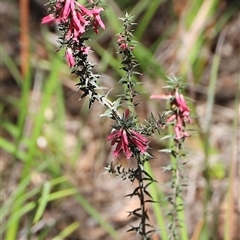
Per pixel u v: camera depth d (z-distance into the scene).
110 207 1.36
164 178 1.40
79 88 0.63
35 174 1.40
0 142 1.22
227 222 0.97
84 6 0.63
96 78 0.64
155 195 0.96
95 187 1.42
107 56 1.42
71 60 0.61
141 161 0.67
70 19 0.59
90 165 1.49
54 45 1.62
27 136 1.46
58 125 1.48
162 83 1.55
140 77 1.60
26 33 1.30
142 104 1.55
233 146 1.01
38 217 0.96
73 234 1.28
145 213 0.70
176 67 1.63
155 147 1.48
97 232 1.28
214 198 1.28
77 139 1.54
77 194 1.11
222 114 1.58
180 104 0.70
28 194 1.08
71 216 1.32
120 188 1.41
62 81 1.60
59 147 1.46
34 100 1.59
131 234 1.25
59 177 1.20
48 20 0.61
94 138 1.55
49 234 1.27
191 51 1.57
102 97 0.64
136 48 1.38
